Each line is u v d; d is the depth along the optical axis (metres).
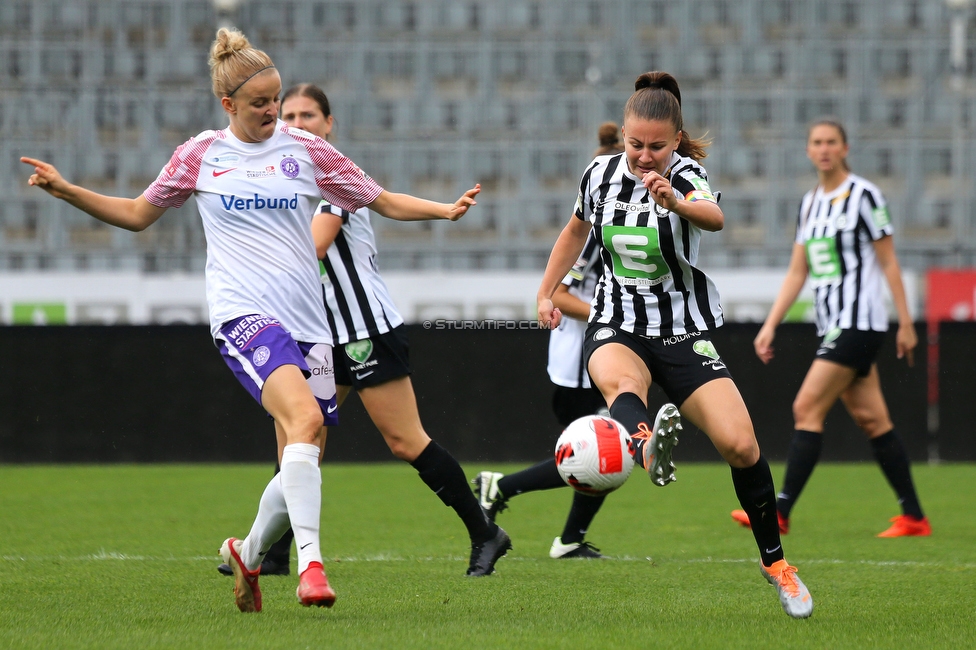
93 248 59.22
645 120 12.65
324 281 16.03
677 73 66.56
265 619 12.58
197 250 54.38
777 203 61.38
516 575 16.56
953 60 64.25
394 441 16.09
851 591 15.16
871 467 40.78
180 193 13.36
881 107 63.97
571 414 20.03
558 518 25.06
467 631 11.80
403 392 16.09
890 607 13.75
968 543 20.92
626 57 66.81
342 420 42.31
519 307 49.44
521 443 41.66
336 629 11.90
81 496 29.44
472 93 65.81
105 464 41.56
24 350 41.66
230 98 13.12
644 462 11.91
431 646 10.92
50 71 63.53
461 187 60.31
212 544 20.17
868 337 22.38
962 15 57.41
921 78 65.94
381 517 24.91
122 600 14.08
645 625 12.27
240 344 12.82
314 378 14.16
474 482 19.03
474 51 66.12
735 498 29.83
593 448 12.09
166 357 41.94
